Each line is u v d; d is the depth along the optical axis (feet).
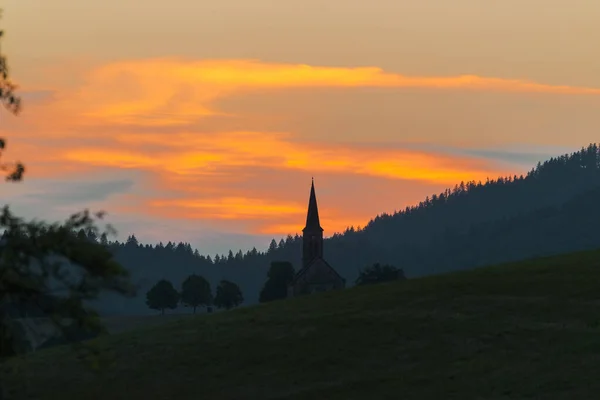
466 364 375.04
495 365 367.66
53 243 154.30
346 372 387.55
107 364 173.58
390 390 355.36
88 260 156.04
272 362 414.41
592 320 415.03
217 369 412.57
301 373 394.11
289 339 445.78
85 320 157.28
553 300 456.86
